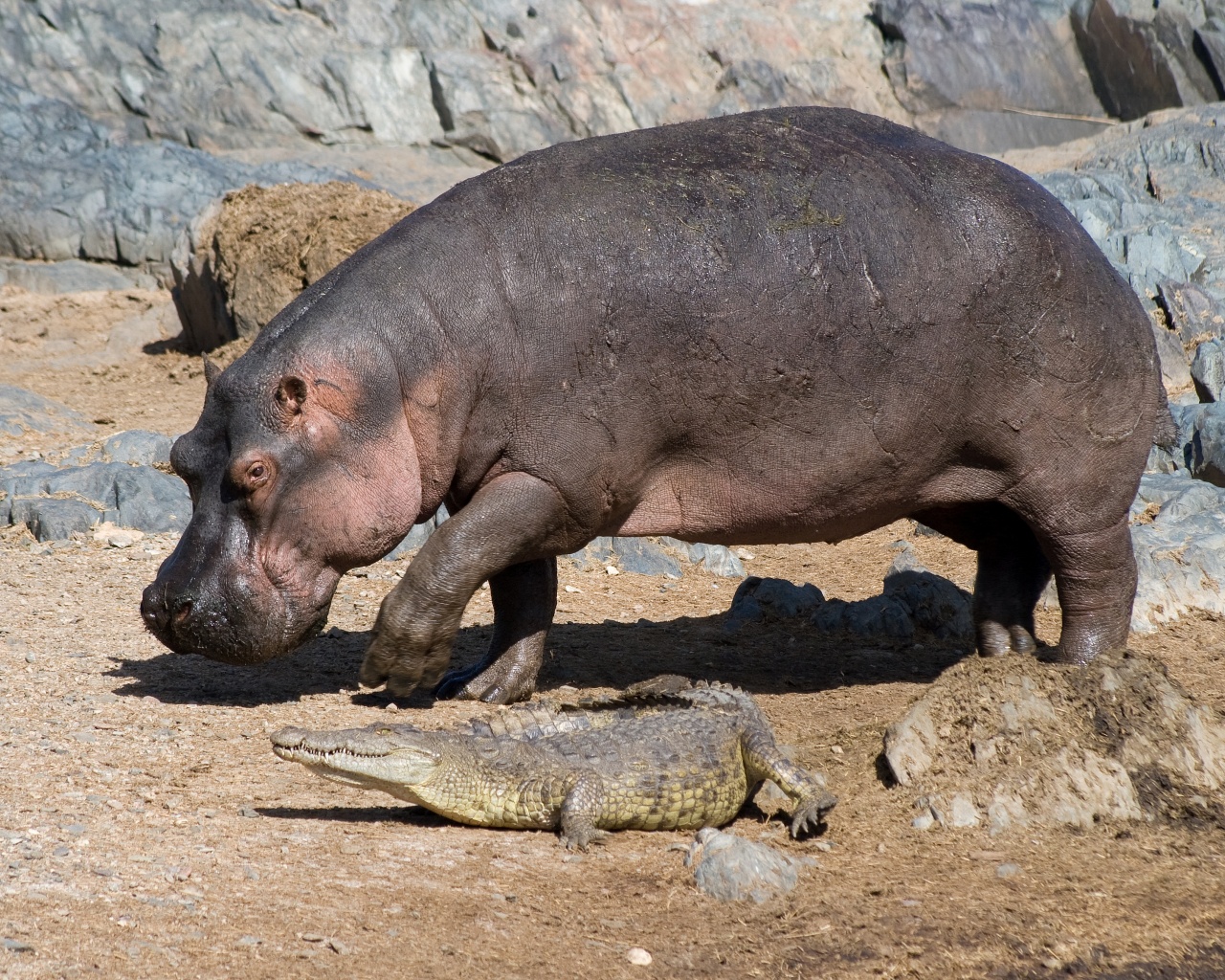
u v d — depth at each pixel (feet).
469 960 45.78
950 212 73.46
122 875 49.44
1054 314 74.08
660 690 66.90
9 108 265.95
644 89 301.43
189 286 203.62
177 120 289.74
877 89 303.89
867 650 97.30
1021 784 62.90
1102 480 76.48
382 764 56.29
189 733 69.00
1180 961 49.11
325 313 70.33
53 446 146.61
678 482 74.64
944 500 77.46
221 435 70.44
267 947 44.83
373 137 296.92
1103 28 299.17
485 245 71.46
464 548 71.10
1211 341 162.30
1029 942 50.08
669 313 70.59
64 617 92.22
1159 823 62.28
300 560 70.23
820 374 71.97
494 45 306.96
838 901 53.16
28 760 62.13
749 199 72.23
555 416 71.26
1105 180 213.87
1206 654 93.71
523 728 60.95
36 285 243.40
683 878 54.60
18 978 40.50
